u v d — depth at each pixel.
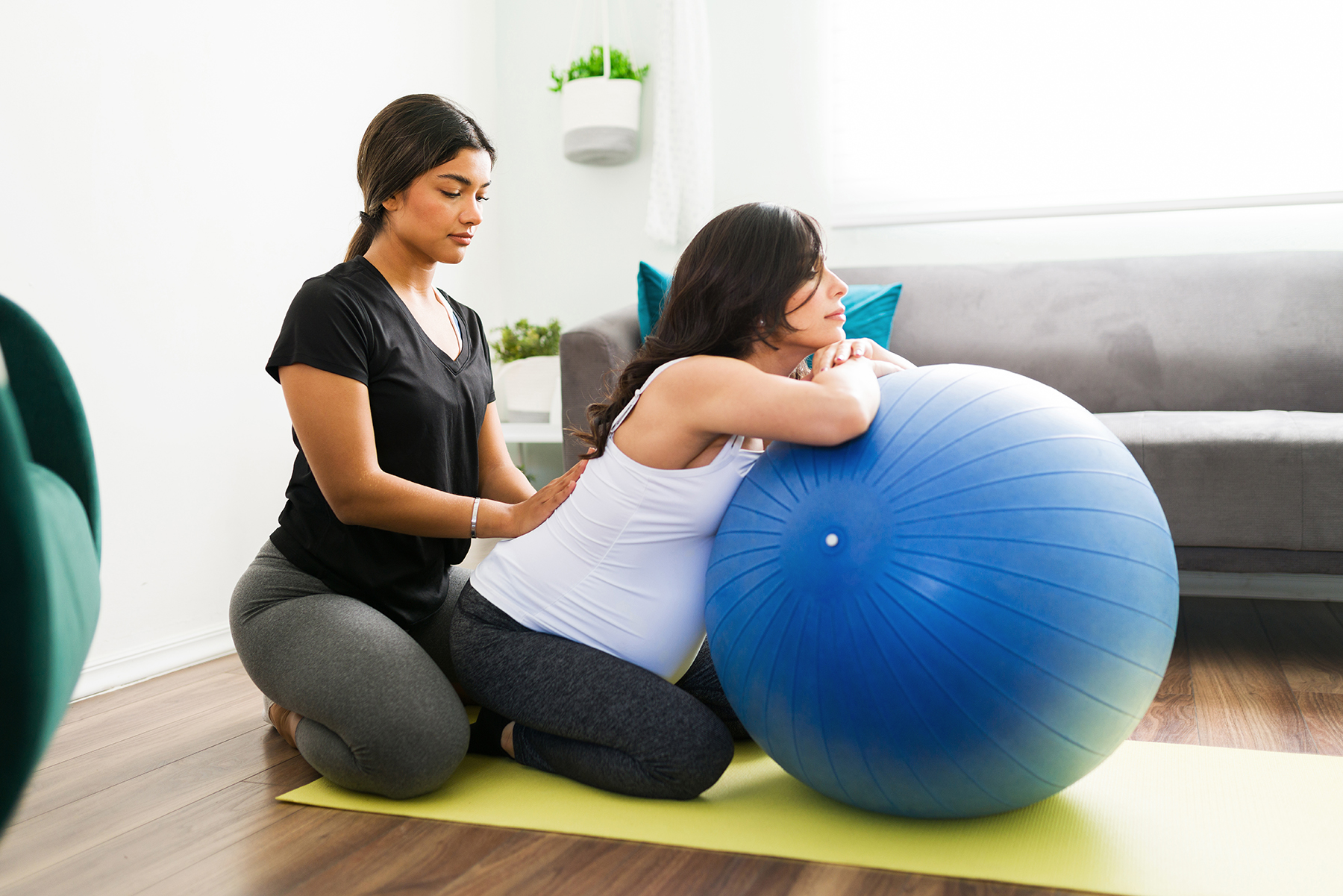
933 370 1.14
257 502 2.25
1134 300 2.51
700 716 1.20
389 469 1.44
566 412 2.35
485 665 1.30
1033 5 2.71
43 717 0.60
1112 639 0.95
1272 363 2.37
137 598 1.95
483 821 1.17
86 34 1.85
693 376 1.18
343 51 2.57
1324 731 1.41
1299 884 0.95
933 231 2.88
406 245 1.49
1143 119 2.64
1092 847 1.04
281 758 1.45
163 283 2.01
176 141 2.05
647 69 3.10
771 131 2.99
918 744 0.97
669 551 1.26
